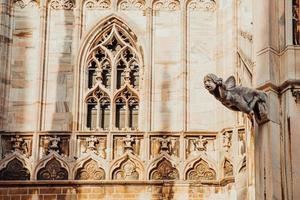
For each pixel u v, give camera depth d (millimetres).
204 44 57562
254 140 32094
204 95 56375
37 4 58438
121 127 56375
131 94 56875
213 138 55156
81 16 58188
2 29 57156
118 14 58125
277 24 32312
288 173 30281
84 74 57156
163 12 58344
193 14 58281
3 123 55531
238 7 55250
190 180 53906
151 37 57656
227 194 52344
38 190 53625
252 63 38125
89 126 56312
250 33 43281
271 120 31094
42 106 56125
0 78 56188
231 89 31484
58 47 57562
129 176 54375
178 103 56188
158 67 57094
